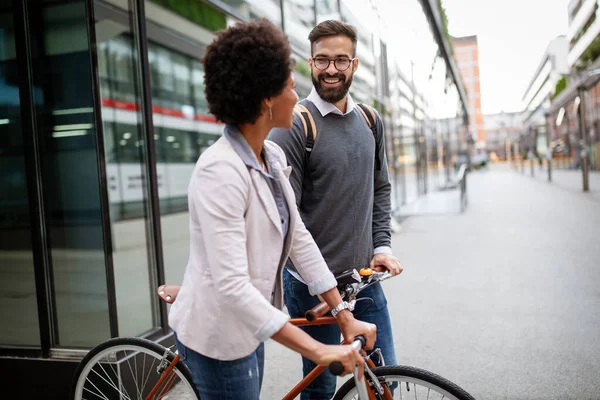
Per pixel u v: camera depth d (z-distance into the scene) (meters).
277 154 1.58
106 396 2.38
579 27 26.33
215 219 1.30
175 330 1.50
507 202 14.38
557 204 12.97
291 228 1.53
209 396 1.51
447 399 1.59
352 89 7.92
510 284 5.22
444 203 14.83
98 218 2.87
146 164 3.17
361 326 1.57
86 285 2.92
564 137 35.06
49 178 2.93
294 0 5.87
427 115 18.36
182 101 4.52
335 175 1.95
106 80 2.90
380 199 2.21
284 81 1.37
